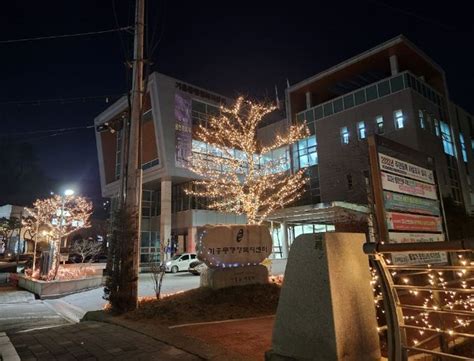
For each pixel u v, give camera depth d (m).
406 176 7.41
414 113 30.34
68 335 7.15
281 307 4.28
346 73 36.16
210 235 10.66
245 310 8.73
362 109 33.38
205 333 6.44
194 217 37.72
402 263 5.88
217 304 9.10
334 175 33.59
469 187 37.56
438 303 4.43
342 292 3.96
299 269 4.20
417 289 3.21
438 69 36.59
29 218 45.25
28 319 11.91
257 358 4.88
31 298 17.75
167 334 6.48
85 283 19.94
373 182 6.51
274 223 31.42
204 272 10.80
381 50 32.53
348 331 3.87
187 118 37.47
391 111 31.48
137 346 5.96
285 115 42.59
